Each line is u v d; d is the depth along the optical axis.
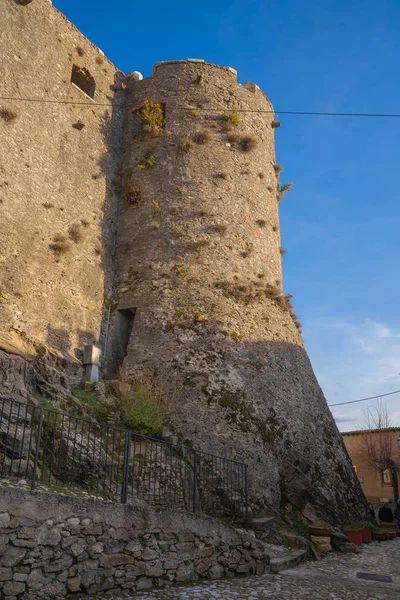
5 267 13.69
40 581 5.99
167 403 13.72
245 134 19.61
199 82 19.66
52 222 15.54
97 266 16.70
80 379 13.78
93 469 9.07
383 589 8.13
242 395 14.16
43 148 15.91
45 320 14.31
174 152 18.48
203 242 16.94
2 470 7.34
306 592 7.59
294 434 14.41
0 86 14.91
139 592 6.89
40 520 6.17
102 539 6.78
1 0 15.70
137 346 15.18
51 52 17.08
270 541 11.05
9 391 10.60
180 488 10.88
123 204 18.31
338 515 13.47
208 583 7.75
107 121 18.91
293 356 16.69
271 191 19.80
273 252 18.75
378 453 33.81
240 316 16.11
